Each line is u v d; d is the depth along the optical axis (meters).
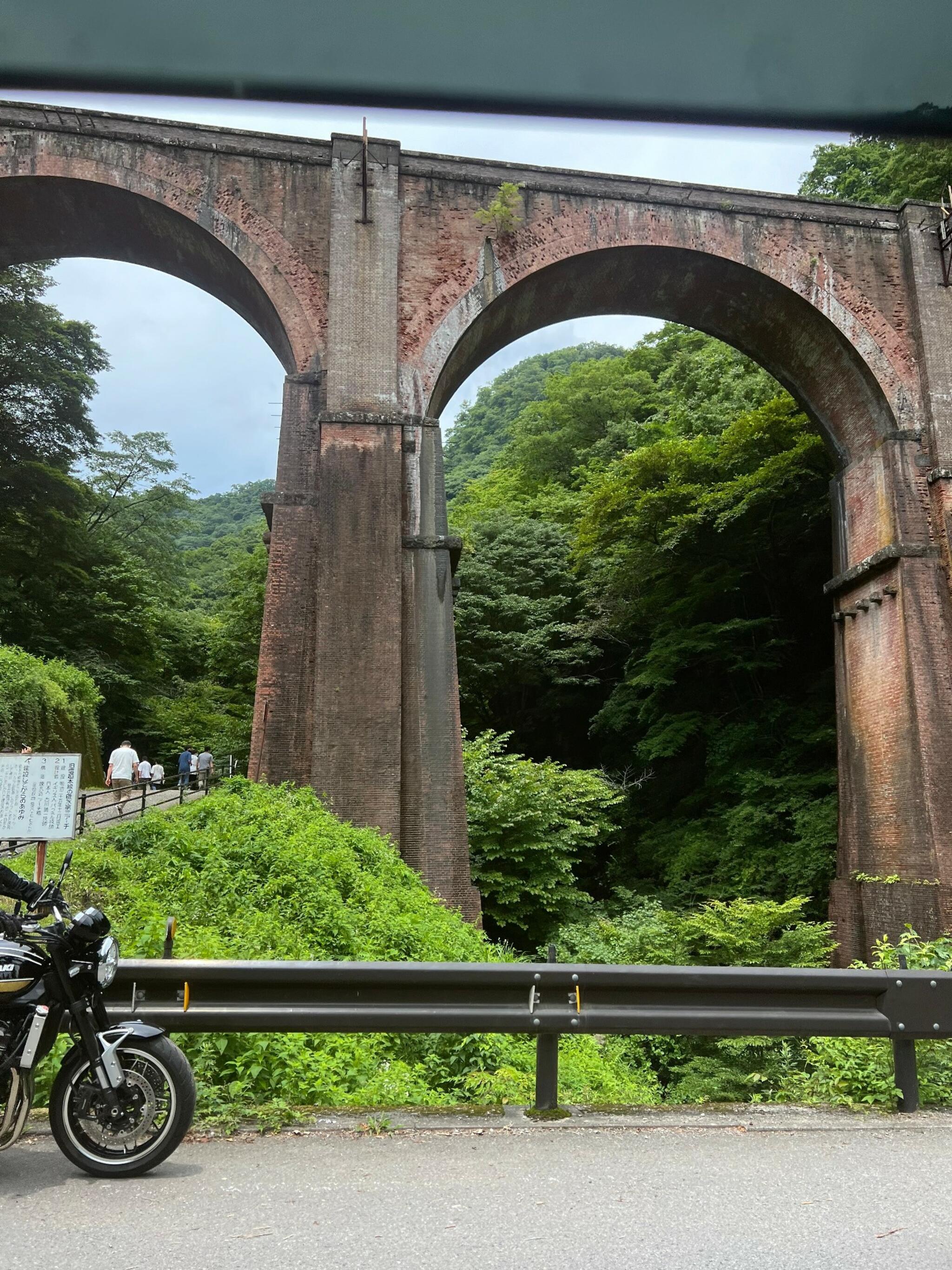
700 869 23.41
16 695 19.62
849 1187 4.22
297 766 16.02
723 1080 11.45
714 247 19.06
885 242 19.91
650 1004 5.45
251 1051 5.63
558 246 18.53
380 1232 3.63
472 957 11.55
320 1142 4.82
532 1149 4.75
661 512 25.52
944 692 17.70
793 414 23.75
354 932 9.92
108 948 4.48
